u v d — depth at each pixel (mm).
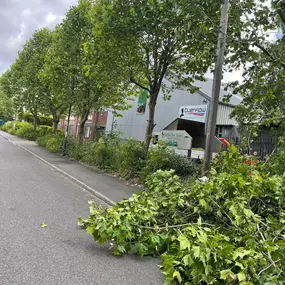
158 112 20625
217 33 7895
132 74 11508
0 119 55781
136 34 9867
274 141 9211
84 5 15578
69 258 3941
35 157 16562
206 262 3281
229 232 4227
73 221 5547
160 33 9766
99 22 10547
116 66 11102
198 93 17719
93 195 8406
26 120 45625
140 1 9508
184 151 11492
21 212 5773
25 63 26203
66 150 17500
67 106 20594
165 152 9555
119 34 9945
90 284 3348
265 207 4754
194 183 5355
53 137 21797
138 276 3670
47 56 17500
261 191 4715
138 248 4172
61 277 3420
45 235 4672
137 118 23156
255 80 8789
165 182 5543
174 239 4105
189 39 8875
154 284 3518
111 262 3975
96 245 4488
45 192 7926
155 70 11219
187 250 3541
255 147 9859
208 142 7285
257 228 4055
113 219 4246
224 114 17031
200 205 4684
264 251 3453
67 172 11594
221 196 4520
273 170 6262
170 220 4910
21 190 7805
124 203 4871
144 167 9977
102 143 14445
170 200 4977
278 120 8055
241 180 4312
